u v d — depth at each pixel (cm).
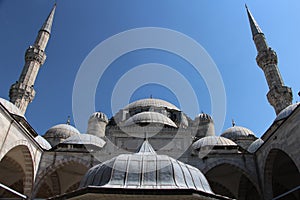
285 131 2427
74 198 1073
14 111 3512
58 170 3606
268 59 4516
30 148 2864
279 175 3453
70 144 3475
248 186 3697
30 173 2917
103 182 1189
